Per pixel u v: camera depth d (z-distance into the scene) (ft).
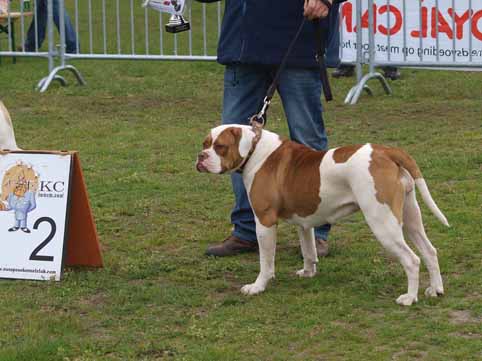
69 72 45.78
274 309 17.62
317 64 20.24
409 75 43.34
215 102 39.17
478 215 23.17
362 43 38.73
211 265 20.45
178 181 27.63
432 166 27.81
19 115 36.83
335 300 17.99
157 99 39.91
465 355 15.20
